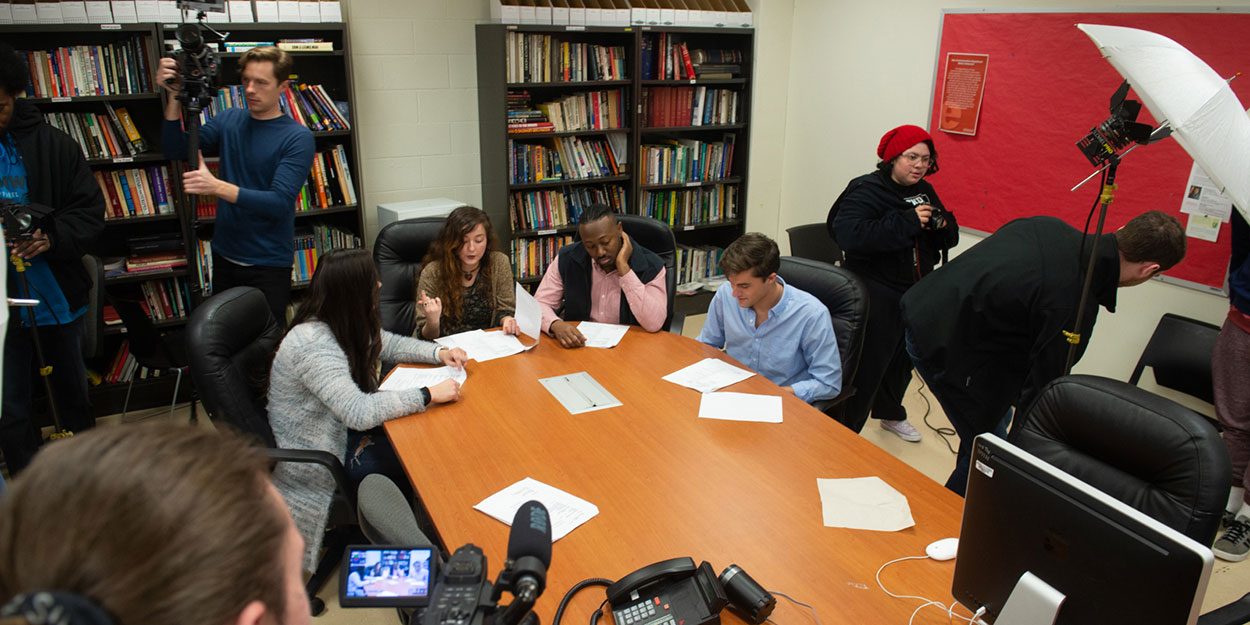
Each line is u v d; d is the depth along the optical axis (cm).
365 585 88
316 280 207
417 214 388
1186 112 170
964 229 387
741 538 150
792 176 493
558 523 154
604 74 427
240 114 307
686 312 501
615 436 193
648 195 467
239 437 49
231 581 40
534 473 174
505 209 416
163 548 39
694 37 470
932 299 224
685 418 203
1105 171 201
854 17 427
